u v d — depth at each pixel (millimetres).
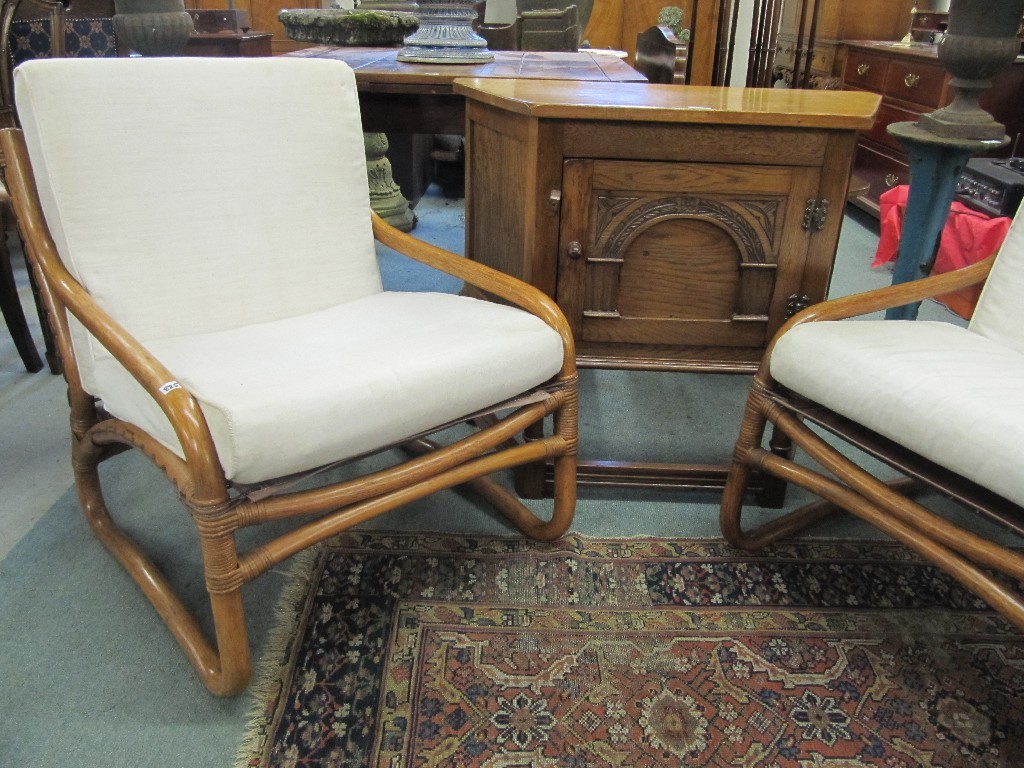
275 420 930
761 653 1224
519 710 1115
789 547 1463
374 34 2672
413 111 2020
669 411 1955
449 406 1099
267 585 1351
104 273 1189
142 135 1203
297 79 1344
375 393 1013
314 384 987
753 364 1504
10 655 1189
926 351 1174
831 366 1155
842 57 3979
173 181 1237
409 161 3539
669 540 1477
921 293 1359
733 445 1801
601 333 1492
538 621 1276
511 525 1517
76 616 1271
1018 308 1313
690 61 4230
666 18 4109
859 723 1105
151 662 1188
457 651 1214
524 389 1210
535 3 3117
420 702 1125
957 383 1054
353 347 1160
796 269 1430
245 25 2900
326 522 1041
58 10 1950
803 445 1224
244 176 1304
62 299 1124
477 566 1397
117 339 1010
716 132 1335
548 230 1415
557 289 1461
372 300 1438
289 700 1124
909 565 1425
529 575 1379
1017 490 939
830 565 1420
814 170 1356
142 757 1037
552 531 1418
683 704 1131
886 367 1105
